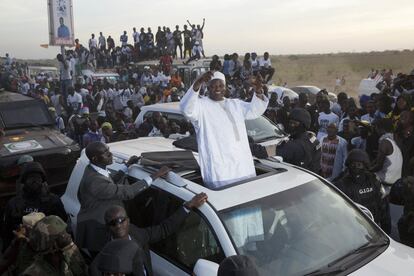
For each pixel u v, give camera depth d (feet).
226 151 12.96
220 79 13.08
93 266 10.66
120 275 8.70
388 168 20.35
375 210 15.87
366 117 31.60
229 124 13.14
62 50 55.62
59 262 11.51
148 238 11.72
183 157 14.96
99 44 89.66
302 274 10.95
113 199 13.07
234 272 7.25
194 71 61.62
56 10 54.34
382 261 11.44
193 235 11.76
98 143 13.57
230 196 11.93
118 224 10.89
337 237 12.05
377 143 24.82
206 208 11.50
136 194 12.83
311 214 12.30
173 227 11.85
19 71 101.55
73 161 25.73
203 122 12.85
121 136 32.17
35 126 29.25
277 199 12.19
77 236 13.44
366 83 55.42
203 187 12.44
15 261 12.14
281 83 154.10
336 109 37.37
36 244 11.21
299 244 11.57
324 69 190.39
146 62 73.72
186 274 11.66
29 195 16.22
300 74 178.70
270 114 36.47
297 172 13.80
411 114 21.39
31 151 24.23
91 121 33.73
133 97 54.03
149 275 11.55
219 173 12.84
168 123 29.14
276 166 14.48
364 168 15.58
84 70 74.59
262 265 10.96
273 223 11.69
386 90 38.37
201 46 75.66
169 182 12.96
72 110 48.49
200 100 13.00
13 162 23.21
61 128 41.09
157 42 83.46
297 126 18.78
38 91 58.03
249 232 11.38
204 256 11.39
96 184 13.02
